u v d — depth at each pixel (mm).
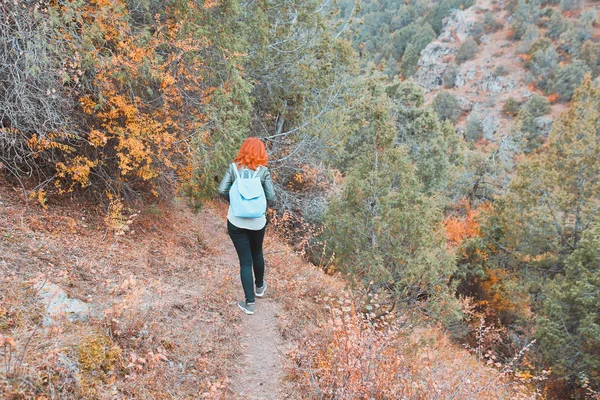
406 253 7055
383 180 7527
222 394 3086
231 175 4172
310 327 4562
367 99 12781
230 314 4195
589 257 14125
